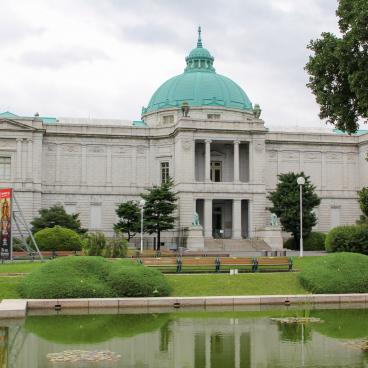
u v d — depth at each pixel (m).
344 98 51.78
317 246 88.94
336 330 26.38
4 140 91.56
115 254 55.06
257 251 82.25
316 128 115.94
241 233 94.62
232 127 93.44
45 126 95.94
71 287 33.84
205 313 31.45
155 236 93.31
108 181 97.88
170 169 97.12
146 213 84.62
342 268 38.78
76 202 96.62
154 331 26.20
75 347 22.75
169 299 33.50
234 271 41.78
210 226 91.38
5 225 50.09
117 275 35.06
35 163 92.62
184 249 85.00
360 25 47.50
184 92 105.12
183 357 21.30
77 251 64.44
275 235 87.19
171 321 28.84
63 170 96.69
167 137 97.88
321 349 22.55
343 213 103.25
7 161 91.75
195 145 96.69
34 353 21.61
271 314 31.12
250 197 93.06
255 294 37.03
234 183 92.81
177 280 38.28
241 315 30.77
